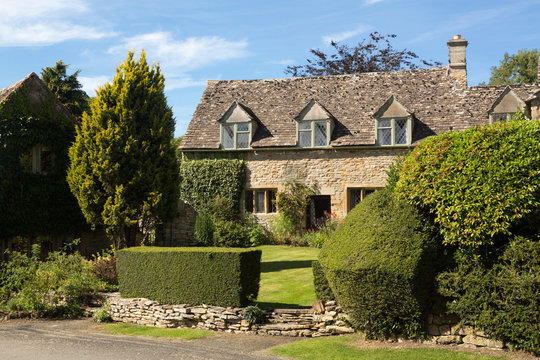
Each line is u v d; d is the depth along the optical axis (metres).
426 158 8.19
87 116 14.67
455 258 7.87
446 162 7.88
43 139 16.80
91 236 18.89
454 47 22.97
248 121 22.75
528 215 7.38
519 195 7.19
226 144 23.00
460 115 20.97
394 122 21.03
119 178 14.27
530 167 7.29
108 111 14.48
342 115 22.53
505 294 7.27
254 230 21.56
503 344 7.36
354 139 21.34
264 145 22.28
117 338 9.34
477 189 7.44
